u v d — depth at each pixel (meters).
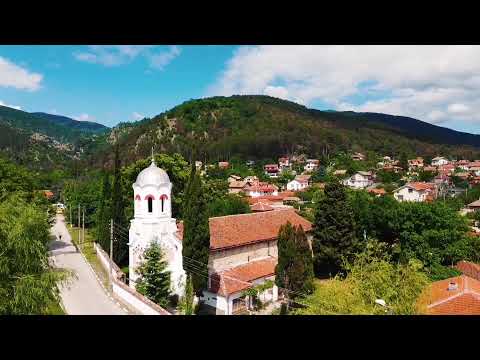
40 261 23.61
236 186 130.25
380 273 24.44
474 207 91.25
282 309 33.81
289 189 145.00
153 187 36.47
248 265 38.91
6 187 49.50
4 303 20.97
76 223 82.81
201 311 34.28
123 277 40.31
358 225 48.28
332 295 24.36
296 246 36.34
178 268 35.44
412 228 44.41
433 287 29.75
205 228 33.88
